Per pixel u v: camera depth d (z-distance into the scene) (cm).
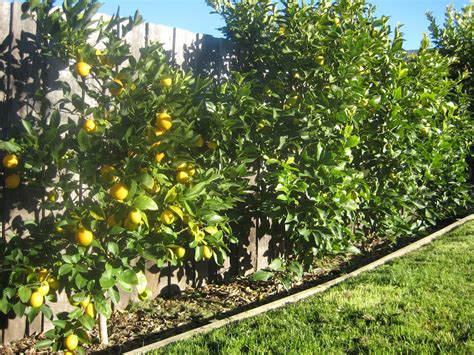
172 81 398
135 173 334
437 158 693
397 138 597
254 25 542
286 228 475
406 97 625
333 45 527
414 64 699
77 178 411
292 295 485
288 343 365
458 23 997
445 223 859
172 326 432
